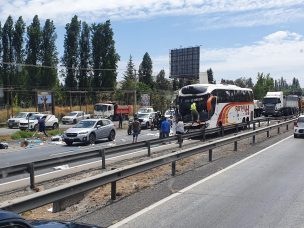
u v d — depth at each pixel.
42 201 7.36
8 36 94.62
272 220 8.30
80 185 8.46
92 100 99.00
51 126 47.22
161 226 7.88
